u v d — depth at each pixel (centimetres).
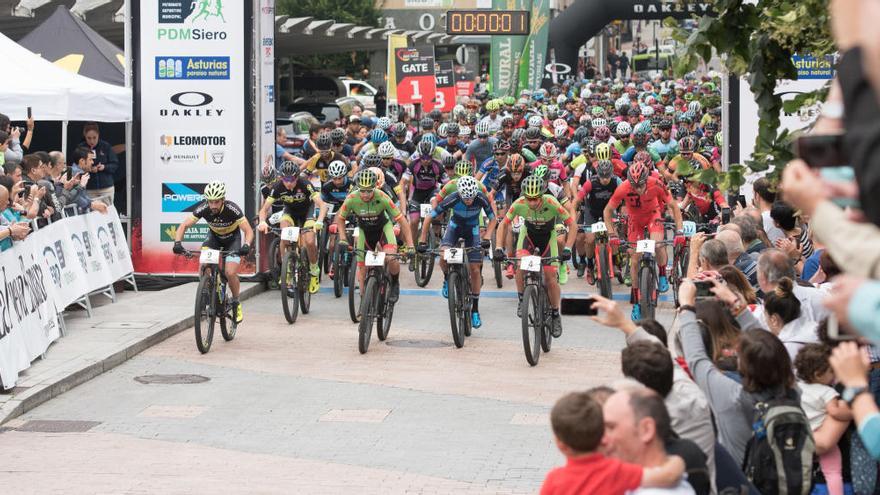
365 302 2264
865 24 235
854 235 258
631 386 716
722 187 842
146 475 1461
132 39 3141
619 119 4762
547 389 1978
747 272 1622
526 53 6197
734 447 864
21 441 1633
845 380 575
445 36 9000
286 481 1438
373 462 1529
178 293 2919
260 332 2506
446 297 2858
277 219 2862
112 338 2289
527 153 3256
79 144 3262
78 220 2519
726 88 2872
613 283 3123
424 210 3059
